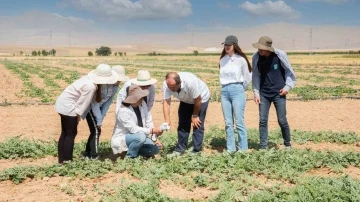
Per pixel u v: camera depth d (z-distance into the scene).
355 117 13.86
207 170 7.43
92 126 8.09
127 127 8.07
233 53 8.56
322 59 82.06
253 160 7.70
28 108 15.57
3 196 6.39
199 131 8.63
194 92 8.05
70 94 7.64
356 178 7.20
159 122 13.09
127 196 6.14
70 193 6.45
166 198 6.04
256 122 13.05
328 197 5.96
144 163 7.73
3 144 9.24
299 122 13.08
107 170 7.44
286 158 7.95
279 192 6.20
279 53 8.48
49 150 9.07
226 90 8.60
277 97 8.77
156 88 23.77
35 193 6.52
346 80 30.22
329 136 10.58
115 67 8.14
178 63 68.19
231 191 6.30
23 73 36.41
